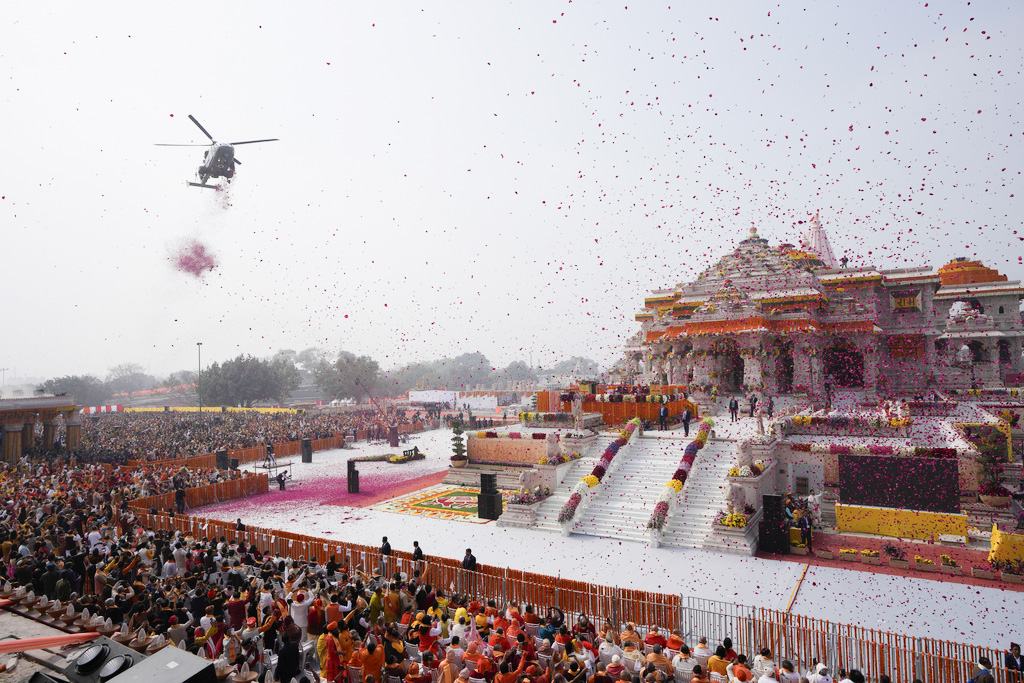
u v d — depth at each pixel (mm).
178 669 7133
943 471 25938
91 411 117875
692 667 12727
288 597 16578
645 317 65312
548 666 12219
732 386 50000
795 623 17141
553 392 42031
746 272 56062
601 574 21828
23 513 25297
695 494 28406
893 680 14039
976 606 18453
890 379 54312
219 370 116625
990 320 55812
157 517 27609
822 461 30797
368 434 67188
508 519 28984
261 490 38500
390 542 26391
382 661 12438
